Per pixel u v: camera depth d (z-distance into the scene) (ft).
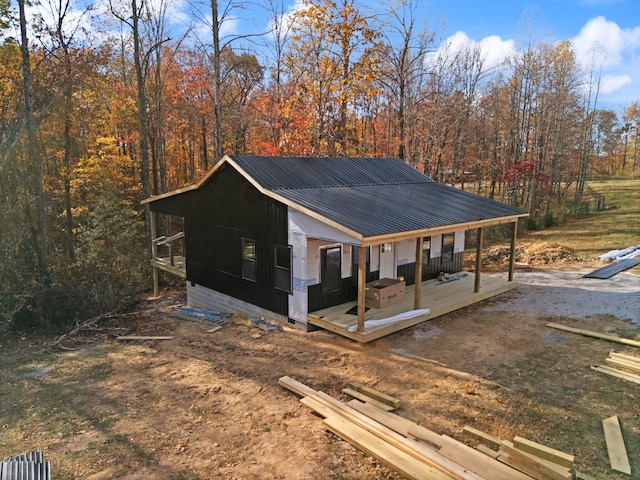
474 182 127.75
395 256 43.29
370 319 34.60
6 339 38.91
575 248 67.82
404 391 25.12
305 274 35.27
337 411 22.43
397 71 81.20
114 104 78.84
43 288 42.68
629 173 207.51
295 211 35.22
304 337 34.71
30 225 47.80
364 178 47.85
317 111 82.07
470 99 90.74
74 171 68.49
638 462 18.51
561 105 110.63
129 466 18.95
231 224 42.37
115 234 64.54
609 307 39.47
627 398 23.82
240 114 96.73
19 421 23.43
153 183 87.10
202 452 19.83
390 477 17.67
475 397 24.16
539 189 102.73
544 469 16.75
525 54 106.83
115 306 46.42
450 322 36.58
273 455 19.39
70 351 34.81
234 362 30.53
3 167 47.67
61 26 62.69
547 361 28.73
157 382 27.78
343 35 78.28
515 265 59.52
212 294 46.34
